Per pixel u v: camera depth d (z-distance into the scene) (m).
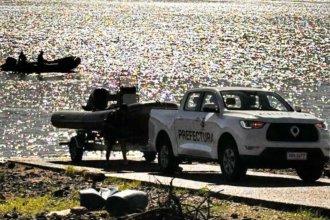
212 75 72.19
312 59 93.75
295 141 15.86
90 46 114.94
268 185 15.62
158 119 18.53
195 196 13.92
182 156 17.67
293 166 15.92
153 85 62.59
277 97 17.27
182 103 17.95
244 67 81.38
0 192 15.13
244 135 15.77
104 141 21.52
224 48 111.44
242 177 16.08
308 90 58.31
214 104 16.94
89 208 12.73
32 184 16.19
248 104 16.89
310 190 14.23
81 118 21.64
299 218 11.74
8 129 35.12
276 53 103.25
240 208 12.69
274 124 15.80
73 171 17.64
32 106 46.00
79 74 72.25
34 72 72.81
